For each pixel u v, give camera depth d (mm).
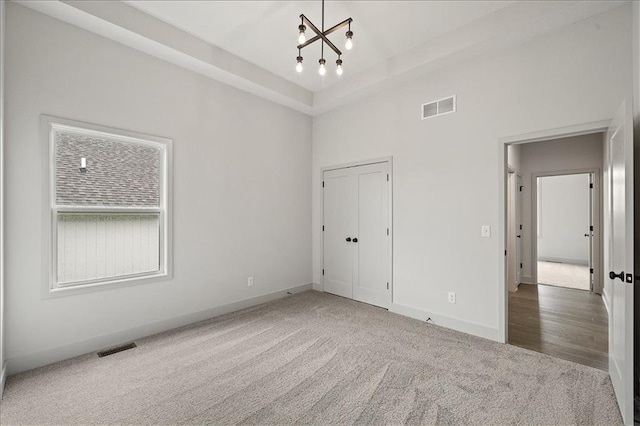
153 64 3146
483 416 1865
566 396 2062
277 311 3873
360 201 4312
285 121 4578
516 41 2869
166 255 3256
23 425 1795
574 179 7730
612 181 2328
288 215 4629
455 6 2715
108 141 2912
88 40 2719
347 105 4484
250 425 1796
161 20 2938
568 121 2623
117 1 2654
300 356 2646
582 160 4914
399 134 3834
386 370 2412
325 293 4758
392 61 3604
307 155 4949
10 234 2332
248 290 4059
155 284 3162
